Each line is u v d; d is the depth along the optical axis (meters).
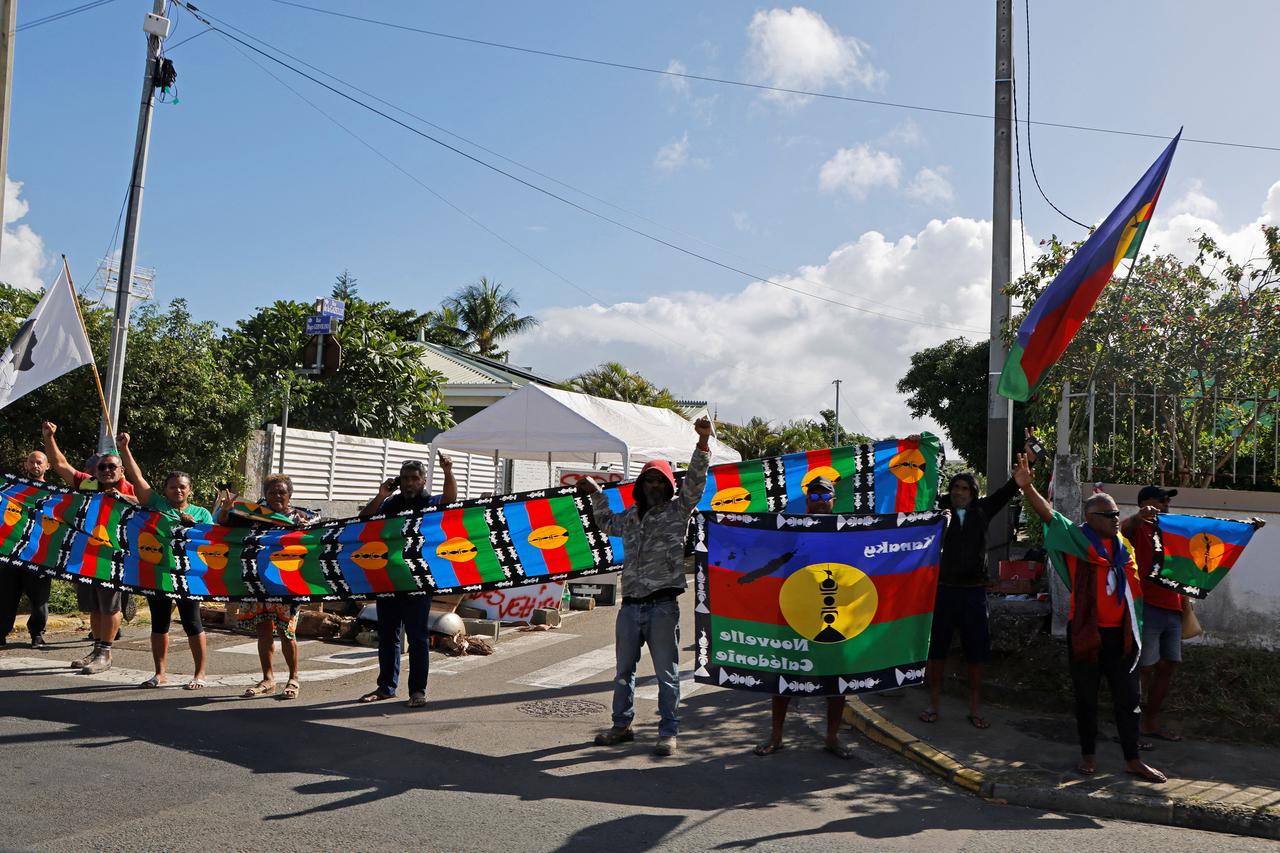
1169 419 9.30
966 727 7.08
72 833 4.48
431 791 5.38
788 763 6.34
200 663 7.86
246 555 7.71
